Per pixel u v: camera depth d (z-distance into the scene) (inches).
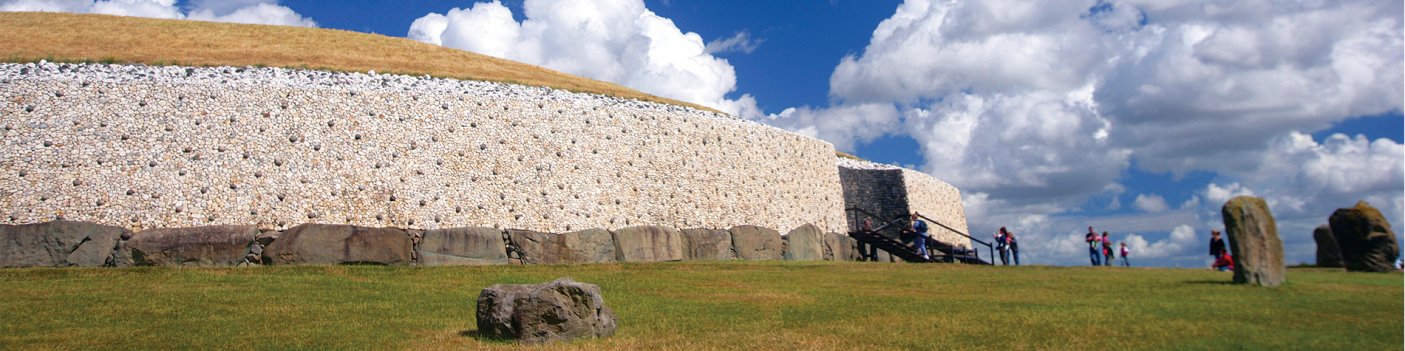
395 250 1071.0
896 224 1759.4
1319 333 604.4
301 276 933.2
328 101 1140.5
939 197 2030.0
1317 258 1158.3
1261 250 848.9
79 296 773.9
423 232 1103.6
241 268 978.1
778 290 901.2
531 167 1216.8
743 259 1371.8
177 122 1066.1
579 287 618.8
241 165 1064.2
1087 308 726.5
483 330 613.6
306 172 1087.0
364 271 989.8
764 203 1497.3
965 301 794.2
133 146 1039.6
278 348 590.9
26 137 1018.1
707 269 1106.1
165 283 859.4
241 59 1350.9
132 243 978.1
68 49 1298.0
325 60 1427.2
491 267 1064.8
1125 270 1064.8
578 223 1223.5
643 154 1342.3
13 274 882.8
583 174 1259.8
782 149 1595.7
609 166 1293.1
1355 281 880.3
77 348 586.9
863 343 600.4
